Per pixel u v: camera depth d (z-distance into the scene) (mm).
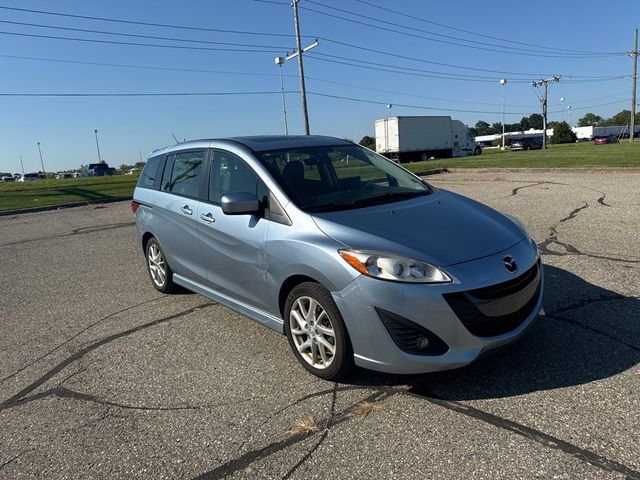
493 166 21547
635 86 62594
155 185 5727
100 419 3301
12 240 10758
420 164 31250
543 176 15383
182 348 4305
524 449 2639
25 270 7730
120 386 3727
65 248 9328
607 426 2768
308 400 3303
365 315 3109
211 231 4430
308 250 3398
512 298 3211
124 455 2902
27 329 5102
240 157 4336
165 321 4977
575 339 3789
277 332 4309
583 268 5492
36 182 33938
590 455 2553
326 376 3471
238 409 3277
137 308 5453
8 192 23688
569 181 13297
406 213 3701
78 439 3098
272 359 3953
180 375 3816
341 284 3193
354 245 3236
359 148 4949
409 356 3061
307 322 3543
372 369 3188
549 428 2791
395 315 3045
